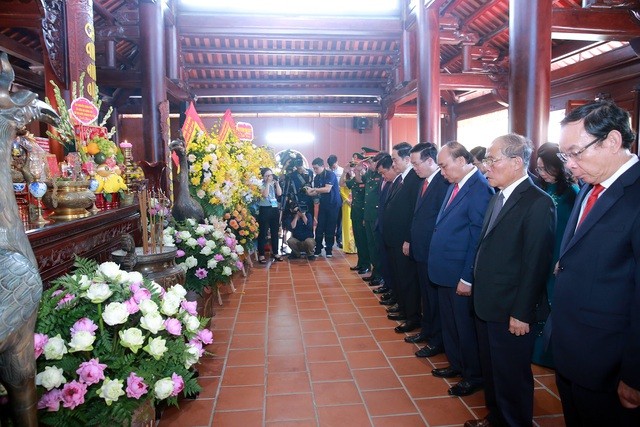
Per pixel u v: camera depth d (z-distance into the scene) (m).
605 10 4.79
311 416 2.42
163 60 6.53
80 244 2.19
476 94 10.94
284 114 11.45
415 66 9.05
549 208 1.93
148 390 1.68
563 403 1.71
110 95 10.12
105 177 2.74
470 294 2.45
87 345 1.55
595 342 1.47
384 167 4.32
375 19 8.85
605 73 7.44
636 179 1.43
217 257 3.41
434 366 3.02
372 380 2.83
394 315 3.96
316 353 3.25
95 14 7.36
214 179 4.56
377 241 4.82
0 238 1.25
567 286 1.55
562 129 1.53
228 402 2.57
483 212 2.50
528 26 3.47
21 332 1.27
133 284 1.81
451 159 2.61
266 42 9.32
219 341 3.47
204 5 8.45
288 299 4.58
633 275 1.41
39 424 1.59
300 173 6.75
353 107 11.46
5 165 1.28
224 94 10.44
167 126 6.50
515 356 2.03
